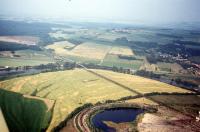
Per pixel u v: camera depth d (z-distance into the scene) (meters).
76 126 156.62
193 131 160.38
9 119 155.38
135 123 166.38
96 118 171.62
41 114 169.38
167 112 187.25
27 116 164.00
